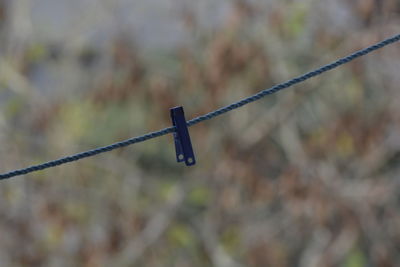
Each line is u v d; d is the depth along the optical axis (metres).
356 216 37.50
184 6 35.94
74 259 37.78
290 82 13.57
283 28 35.38
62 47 38.97
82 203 38.53
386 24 35.44
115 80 36.50
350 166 38.16
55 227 37.66
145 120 38.66
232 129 37.97
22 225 37.34
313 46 36.69
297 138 37.88
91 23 38.19
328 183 37.06
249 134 38.12
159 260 39.22
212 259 39.66
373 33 35.41
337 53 36.25
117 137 39.03
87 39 38.97
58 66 38.84
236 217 39.16
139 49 37.06
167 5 37.03
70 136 38.59
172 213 39.75
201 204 40.59
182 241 39.91
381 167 38.97
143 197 40.69
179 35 36.84
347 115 36.19
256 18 35.66
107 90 36.41
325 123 37.16
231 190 38.19
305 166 37.00
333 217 38.72
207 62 35.53
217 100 36.06
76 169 38.81
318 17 35.91
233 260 40.16
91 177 39.22
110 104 37.78
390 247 38.34
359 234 38.28
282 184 36.91
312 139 37.31
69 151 38.50
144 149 40.03
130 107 37.72
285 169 37.16
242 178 37.66
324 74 36.62
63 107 38.12
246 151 38.16
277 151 39.56
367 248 39.75
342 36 36.22
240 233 39.22
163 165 41.75
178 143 13.34
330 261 38.03
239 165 37.69
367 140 36.12
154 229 39.34
